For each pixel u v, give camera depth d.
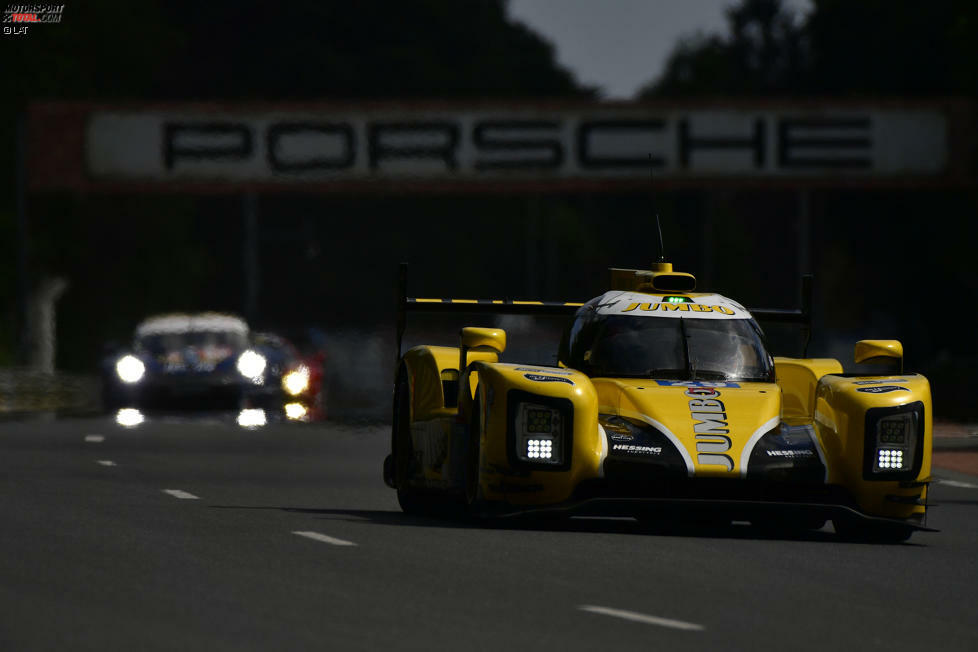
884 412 41.00
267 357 97.50
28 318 170.88
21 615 27.84
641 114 168.12
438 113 167.25
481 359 44.44
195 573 32.56
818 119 169.62
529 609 29.41
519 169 167.62
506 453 40.06
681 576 33.81
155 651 25.27
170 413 96.00
